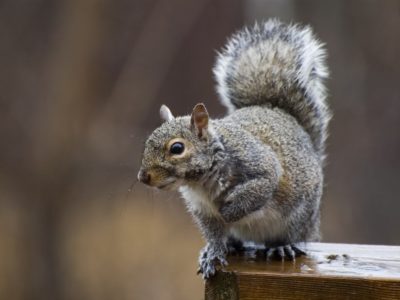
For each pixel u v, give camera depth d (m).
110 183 15.63
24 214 15.41
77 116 15.95
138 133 16.53
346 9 17.81
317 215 7.46
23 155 15.80
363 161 16.62
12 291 14.77
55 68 16.34
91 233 15.16
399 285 5.66
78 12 16.41
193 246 14.66
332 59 17.44
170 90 18.55
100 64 16.73
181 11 18.31
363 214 16.11
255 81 8.05
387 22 17.64
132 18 17.84
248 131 7.00
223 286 5.96
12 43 17.11
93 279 14.45
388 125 16.94
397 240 15.88
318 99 8.13
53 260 14.98
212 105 18.62
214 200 6.70
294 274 5.79
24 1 17.33
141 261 14.51
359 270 6.01
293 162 6.99
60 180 15.55
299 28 8.58
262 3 16.05
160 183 6.53
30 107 16.27
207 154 6.60
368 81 17.38
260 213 6.72
